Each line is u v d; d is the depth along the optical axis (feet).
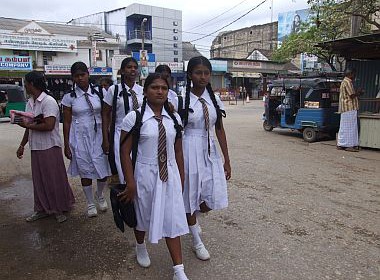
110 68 102.73
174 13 143.23
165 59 144.05
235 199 15.98
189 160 10.33
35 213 14.08
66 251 11.41
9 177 20.57
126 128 8.89
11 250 11.53
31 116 12.91
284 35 114.32
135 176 9.12
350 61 32.30
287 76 38.14
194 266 10.34
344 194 16.65
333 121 32.22
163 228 9.01
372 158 24.75
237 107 85.51
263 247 11.43
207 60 10.31
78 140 13.85
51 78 95.76
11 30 94.63
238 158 24.73
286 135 36.78
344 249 11.24
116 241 12.07
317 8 40.37
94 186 18.15
